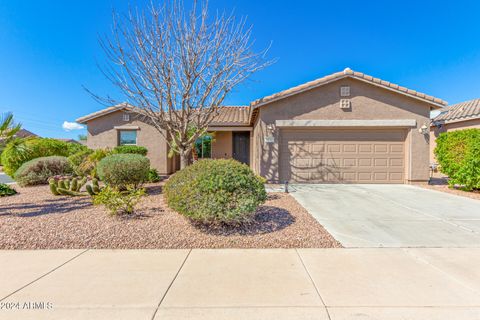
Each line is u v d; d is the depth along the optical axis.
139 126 16.86
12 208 6.94
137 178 8.71
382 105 11.89
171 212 6.46
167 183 6.27
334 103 11.95
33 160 11.55
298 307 2.89
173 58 9.02
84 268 3.82
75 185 8.63
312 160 12.22
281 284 3.38
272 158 12.02
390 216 6.68
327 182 12.21
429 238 5.12
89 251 4.45
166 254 4.35
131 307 2.88
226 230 5.32
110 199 6.05
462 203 8.18
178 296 3.10
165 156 16.92
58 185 8.60
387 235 5.29
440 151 11.27
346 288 3.29
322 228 5.60
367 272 3.73
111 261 4.06
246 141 18.83
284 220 6.07
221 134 18.81
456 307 2.90
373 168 12.16
